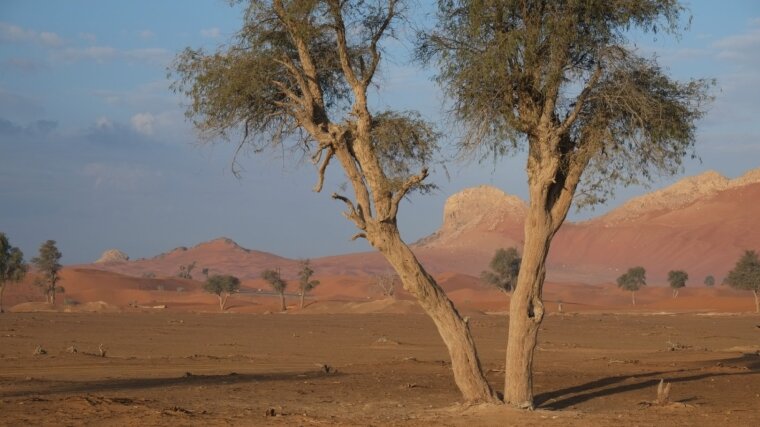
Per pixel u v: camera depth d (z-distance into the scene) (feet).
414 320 317.42
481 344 180.45
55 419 59.57
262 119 71.46
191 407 68.33
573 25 62.08
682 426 57.98
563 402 74.49
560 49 62.44
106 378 95.14
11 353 140.36
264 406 70.38
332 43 71.15
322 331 234.38
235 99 68.03
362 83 66.95
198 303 581.53
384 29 67.77
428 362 116.26
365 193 66.74
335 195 66.74
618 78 63.57
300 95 71.67
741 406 71.00
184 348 164.66
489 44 63.87
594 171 65.21
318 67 71.61
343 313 412.36
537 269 65.67
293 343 183.73
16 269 426.10
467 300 610.65
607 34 63.21
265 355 145.38
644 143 65.36
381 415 65.00
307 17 66.13
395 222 66.39
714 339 206.59
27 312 389.19
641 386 87.15
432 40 66.44
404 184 65.46
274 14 68.33
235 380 92.63
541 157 64.85
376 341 183.01
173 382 89.76
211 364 120.47
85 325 249.96
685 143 66.28
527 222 65.98
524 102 65.26
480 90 64.23
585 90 64.54
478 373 67.00
